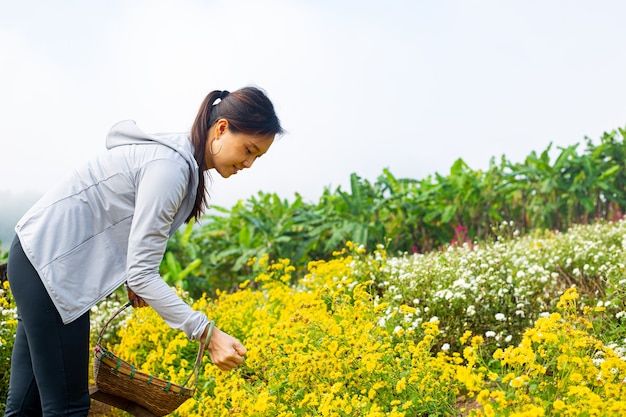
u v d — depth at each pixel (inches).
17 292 89.8
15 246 90.9
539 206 388.8
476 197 374.0
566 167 382.6
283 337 142.1
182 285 325.7
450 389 116.5
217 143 94.5
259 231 377.1
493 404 95.8
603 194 383.6
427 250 373.1
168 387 97.7
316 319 141.6
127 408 100.7
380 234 360.8
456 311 168.4
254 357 130.6
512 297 173.5
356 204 365.1
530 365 101.0
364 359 118.0
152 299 89.4
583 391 93.3
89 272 90.4
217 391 137.5
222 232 387.9
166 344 170.4
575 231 273.9
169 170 89.5
